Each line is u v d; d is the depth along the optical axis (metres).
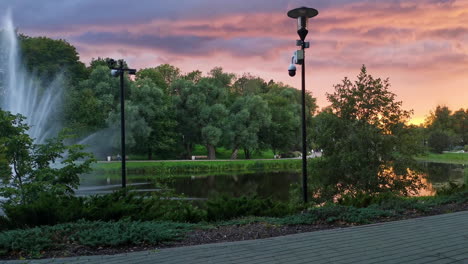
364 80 17.39
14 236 6.99
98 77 68.38
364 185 16.53
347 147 16.98
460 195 13.15
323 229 8.48
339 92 17.62
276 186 38.75
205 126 68.06
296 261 5.91
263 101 70.69
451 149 105.25
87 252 6.63
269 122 71.25
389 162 16.78
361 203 12.07
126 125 59.75
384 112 17.08
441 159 76.19
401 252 6.35
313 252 6.41
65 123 60.28
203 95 68.50
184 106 69.88
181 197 15.00
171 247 6.96
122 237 7.04
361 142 16.56
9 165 12.27
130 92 68.88
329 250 6.53
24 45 73.94
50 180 11.94
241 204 10.92
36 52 76.81
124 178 15.43
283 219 9.41
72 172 12.38
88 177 46.00
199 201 27.62
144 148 69.00
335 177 17.27
